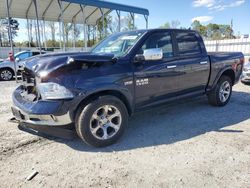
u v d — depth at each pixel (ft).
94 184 8.45
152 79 12.99
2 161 10.02
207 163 9.78
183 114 16.58
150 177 8.83
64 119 10.36
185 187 8.22
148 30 13.53
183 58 14.82
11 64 36.76
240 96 22.49
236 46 47.21
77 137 12.41
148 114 16.60
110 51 13.70
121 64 11.74
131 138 12.46
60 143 11.85
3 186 8.33
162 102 14.07
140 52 12.61
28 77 11.58
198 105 18.90
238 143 11.72
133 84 12.14
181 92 15.08
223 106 18.67
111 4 41.37
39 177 8.87
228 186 8.25
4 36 110.52
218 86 17.79
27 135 12.80
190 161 9.96
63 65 10.21
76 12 57.36
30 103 10.73
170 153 10.71
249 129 13.67
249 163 9.80
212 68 16.85
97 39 72.08
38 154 10.68
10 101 20.84
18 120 11.91
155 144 11.69
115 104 11.44
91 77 10.66
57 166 9.65
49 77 10.19
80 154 10.69
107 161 10.05
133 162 9.95
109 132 11.65
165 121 15.15
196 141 12.00
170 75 13.94
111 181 8.61
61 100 10.07
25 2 47.85
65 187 8.28
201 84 16.39
